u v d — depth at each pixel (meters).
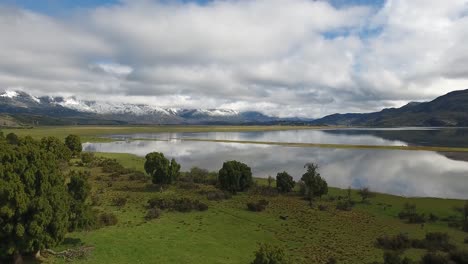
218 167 147.12
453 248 57.94
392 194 101.62
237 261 51.34
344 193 99.81
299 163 158.12
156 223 68.62
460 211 80.56
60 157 122.19
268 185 108.38
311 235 64.88
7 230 41.78
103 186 99.44
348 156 181.75
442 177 127.06
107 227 64.50
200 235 62.56
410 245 60.06
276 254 42.66
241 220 73.00
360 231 67.50
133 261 49.31
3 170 44.38
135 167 133.75
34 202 43.56
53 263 46.84
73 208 56.75
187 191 97.38
